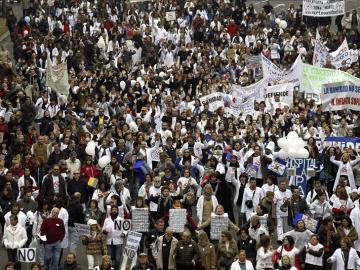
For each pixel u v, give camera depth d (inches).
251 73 4288.9
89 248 2566.4
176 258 2476.6
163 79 4153.5
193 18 5132.9
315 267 2477.9
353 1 6235.2
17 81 3986.2
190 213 2694.4
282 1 6299.2
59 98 3774.6
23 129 3496.6
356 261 2472.9
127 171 3016.7
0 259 2763.3
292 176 2942.9
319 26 5118.1
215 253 2493.8
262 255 2464.3
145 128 3393.2
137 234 2514.8
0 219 2800.2
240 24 4997.5
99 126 3348.9
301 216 2596.0
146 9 5324.8
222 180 2792.8
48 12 5098.4
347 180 2906.0
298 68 3821.4
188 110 3518.7
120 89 4018.2
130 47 4672.7
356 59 4409.5
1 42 5255.9
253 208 2748.5
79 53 4409.5
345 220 2581.2
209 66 4335.6
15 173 2957.7
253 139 3112.7
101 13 5093.5
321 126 3395.7
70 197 2778.1
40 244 2618.1
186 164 2844.5
